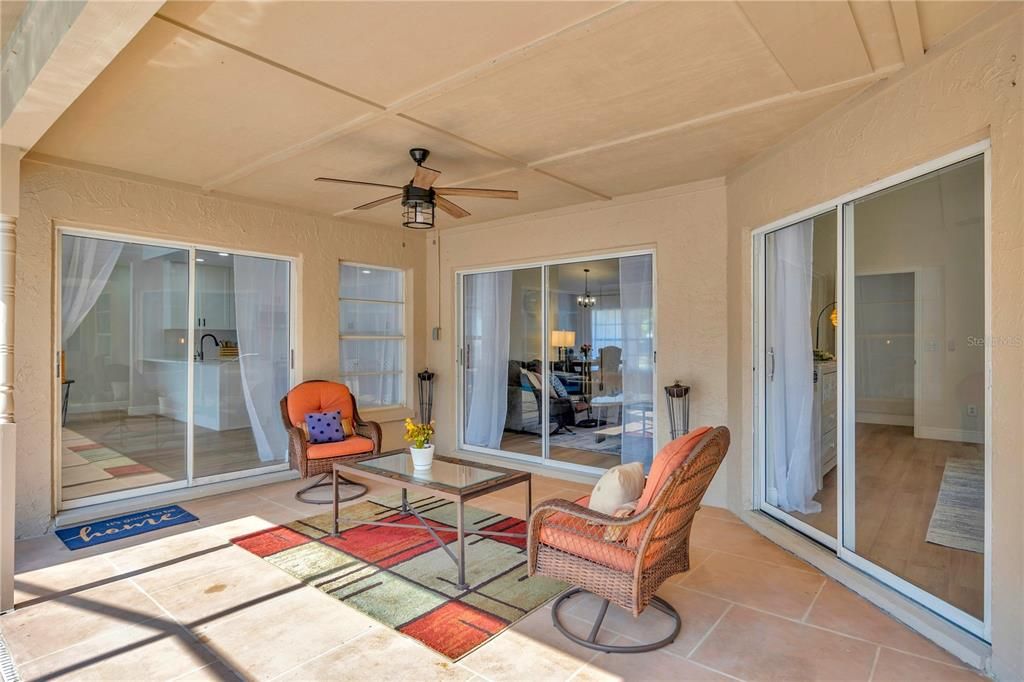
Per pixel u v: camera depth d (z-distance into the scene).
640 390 4.98
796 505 3.64
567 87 2.85
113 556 3.39
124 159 3.97
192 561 3.31
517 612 2.70
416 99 2.98
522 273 5.86
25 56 2.49
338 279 5.72
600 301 5.23
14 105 2.61
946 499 2.46
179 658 2.31
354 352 5.98
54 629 2.54
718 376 4.43
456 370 6.41
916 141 2.53
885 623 2.58
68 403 4.12
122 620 2.62
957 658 2.28
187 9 2.17
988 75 2.19
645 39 2.40
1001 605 2.13
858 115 2.91
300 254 5.39
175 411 4.68
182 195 4.59
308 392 5.03
